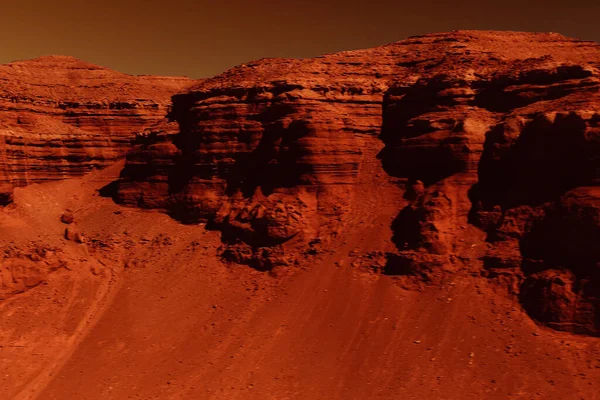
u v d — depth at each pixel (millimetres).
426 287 36906
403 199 41344
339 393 32531
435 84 42969
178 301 40969
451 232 38219
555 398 29875
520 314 34250
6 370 37156
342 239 40938
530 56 45500
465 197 39281
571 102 37750
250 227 42625
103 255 46188
